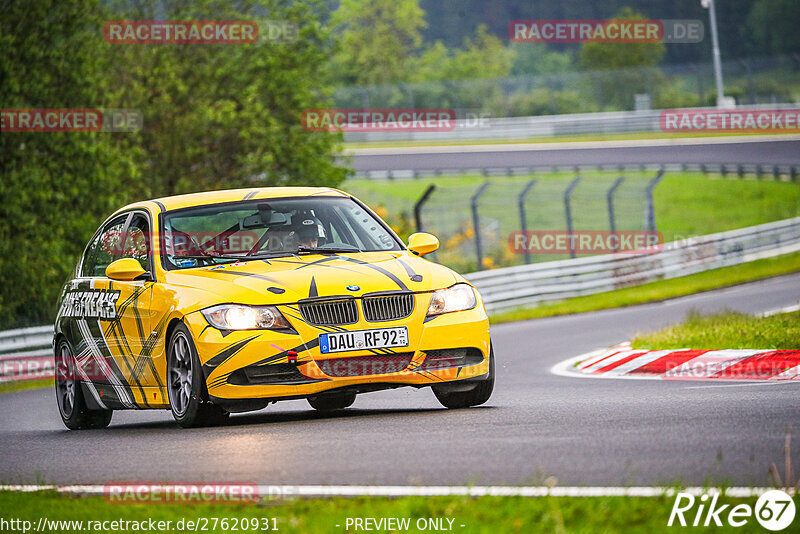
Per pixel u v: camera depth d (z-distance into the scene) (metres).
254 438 24.00
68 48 93.69
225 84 118.69
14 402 50.03
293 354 25.91
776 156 176.62
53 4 93.19
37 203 87.81
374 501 16.48
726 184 172.88
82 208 92.06
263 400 26.22
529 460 19.16
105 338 31.59
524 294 92.00
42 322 86.12
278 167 118.69
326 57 122.81
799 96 194.00
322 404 32.53
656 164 181.50
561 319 77.62
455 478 17.98
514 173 185.25
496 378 42.44
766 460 18.19
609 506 15.06
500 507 15.43
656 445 20.00
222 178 116.88
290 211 30.84
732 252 111.75
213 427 27.14
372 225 31.06
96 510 17.33
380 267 27.67
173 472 20.42
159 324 28.31
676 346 42.78
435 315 26.94
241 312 26.25
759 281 92.81
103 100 96.50
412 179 191.25
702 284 92.31
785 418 22.81
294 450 21.78
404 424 24.77
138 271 29.27
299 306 26.27
